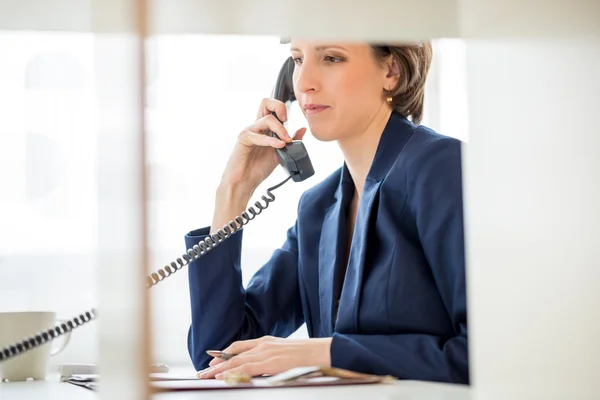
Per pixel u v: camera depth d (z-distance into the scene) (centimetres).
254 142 192
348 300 155
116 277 54
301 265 188
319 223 187
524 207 67
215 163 255
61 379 153
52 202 246
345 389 84
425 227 147
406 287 147
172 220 251
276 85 201
